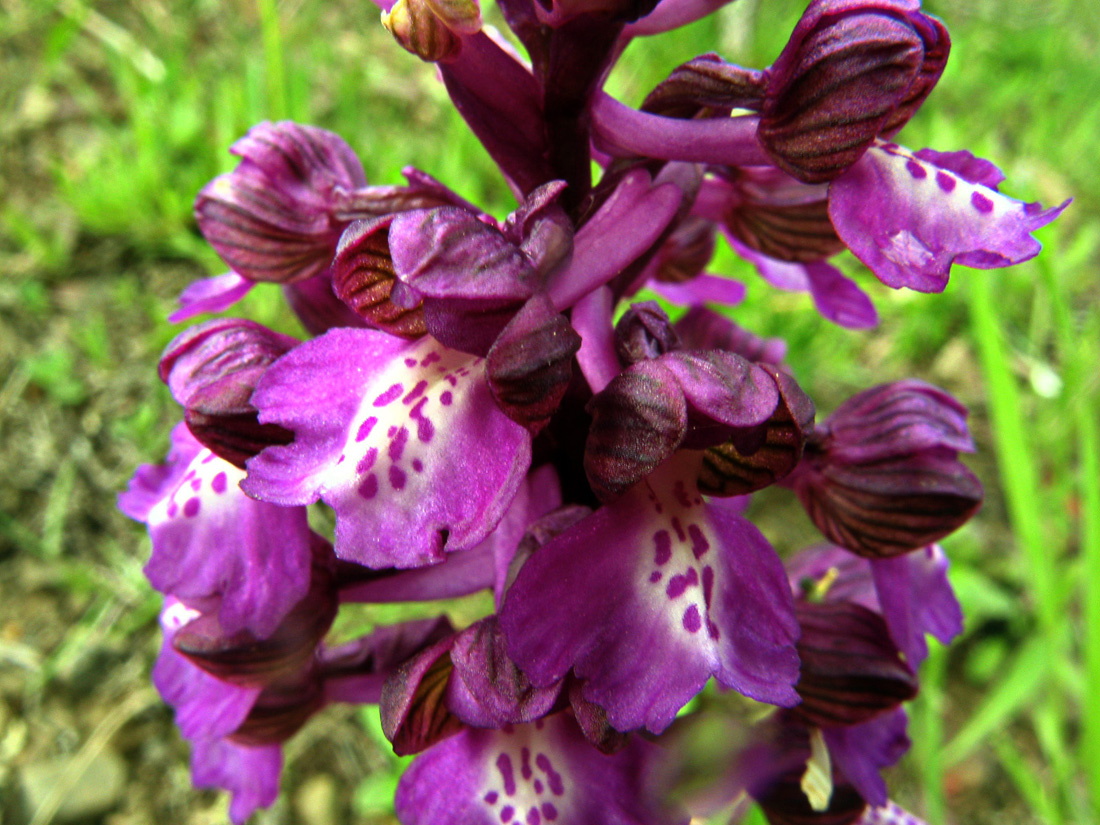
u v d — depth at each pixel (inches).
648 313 2.3
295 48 8.0
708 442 2.1
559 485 2.5
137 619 5.5
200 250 6.5
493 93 2.3
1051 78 10.3
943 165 2.3
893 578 2.8
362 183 3.0
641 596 2.1
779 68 2.2
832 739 2.9
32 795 4.9
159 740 5.2
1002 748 5.0
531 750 2.4
